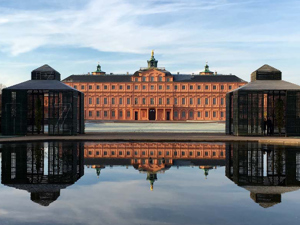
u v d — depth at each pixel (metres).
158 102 140.12
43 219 10.66
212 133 48.09
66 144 32.00
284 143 33.56
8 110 42.19
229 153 25.75
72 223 10.30
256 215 11.08
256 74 46.12
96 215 11.04
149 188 14.70
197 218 10.76
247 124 42.69
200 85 139.50
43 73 45.09
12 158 22.64
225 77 141.62
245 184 15.48
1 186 15.02
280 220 10.60
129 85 140.50
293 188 14.74
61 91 42.41
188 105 139.88
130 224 10.20
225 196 13.41
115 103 141.00
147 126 76.38
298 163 20.88
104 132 49.84
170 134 44.97
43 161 21.55
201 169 19.20
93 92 140.62
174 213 11.25
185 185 15.30
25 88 42.28
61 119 42.28
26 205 12.17
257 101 42.78
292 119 41.97
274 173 17.92
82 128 46.69
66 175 17.41
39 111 45.47
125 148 28.94
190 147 29.84
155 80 140.50
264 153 25.66
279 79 46.16
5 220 10.59
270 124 45.03
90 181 16.09
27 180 16.23
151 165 20.53
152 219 10.63
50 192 14.00
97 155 24.55
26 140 34.28
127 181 16.12
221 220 10.57
